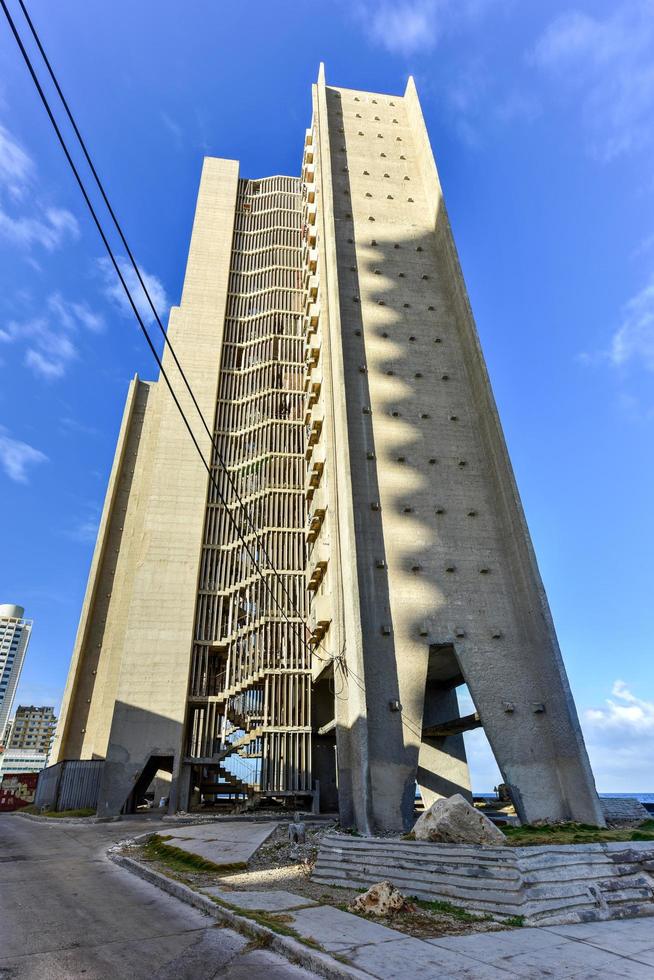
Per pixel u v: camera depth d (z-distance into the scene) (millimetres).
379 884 9703
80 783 32188
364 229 33781
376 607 22609
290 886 11500
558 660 21594
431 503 25594
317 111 37250
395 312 31031
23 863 14680
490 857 10219
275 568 33000
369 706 20625
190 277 43500
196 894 10258
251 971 6770
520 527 24219
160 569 32969
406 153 37750
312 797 27703
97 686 40000
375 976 6402
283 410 38719
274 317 42906
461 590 23672
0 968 6754
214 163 49906
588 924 8984
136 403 52375
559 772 20234
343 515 23922
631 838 13375
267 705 29047
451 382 29297
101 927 8547
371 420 27391
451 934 8172
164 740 28906
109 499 47219
